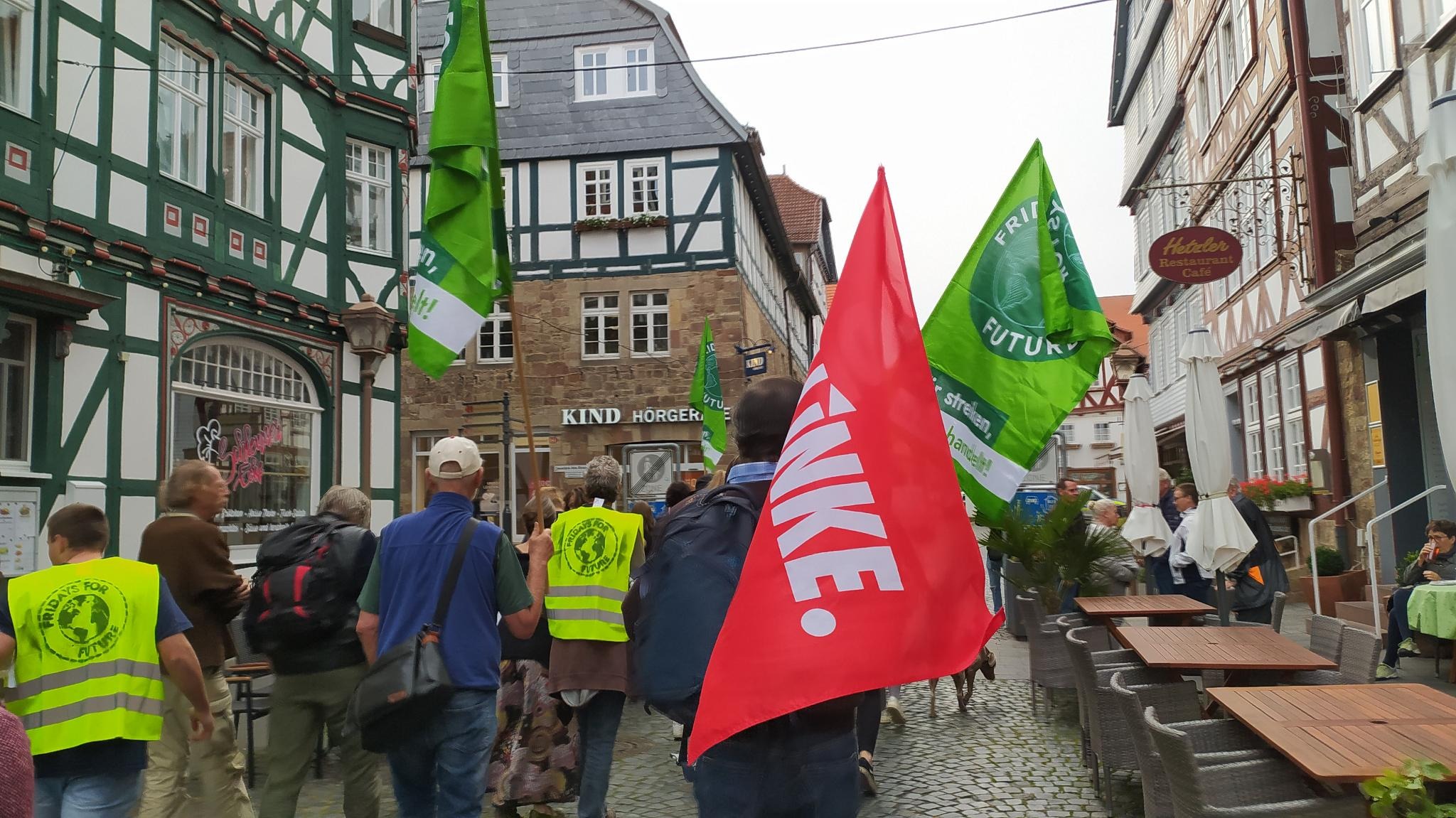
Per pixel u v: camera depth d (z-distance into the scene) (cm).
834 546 238
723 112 2353
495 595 386
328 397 1218
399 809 385
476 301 409
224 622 463
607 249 2358
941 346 646
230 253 1067
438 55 2509
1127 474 1059
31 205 824
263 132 1148
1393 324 1187
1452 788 308
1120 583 896
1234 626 638
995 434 629
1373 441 1255
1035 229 645
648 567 250
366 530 465
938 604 239
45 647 355
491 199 425
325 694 441
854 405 247
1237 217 1728
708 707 228
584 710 480
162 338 964
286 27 1180
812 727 242
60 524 378
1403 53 1080
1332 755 324
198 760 455
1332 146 1341
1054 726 711
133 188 933
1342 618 1109
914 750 653
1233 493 1021
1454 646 828
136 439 926
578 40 2423
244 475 1084
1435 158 375
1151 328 2961
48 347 834
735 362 2291
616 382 2323
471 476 399
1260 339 1731
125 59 927
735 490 255
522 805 524
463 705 367
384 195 1353
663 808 548
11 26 823
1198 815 322
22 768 188
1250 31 1652
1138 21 2722
